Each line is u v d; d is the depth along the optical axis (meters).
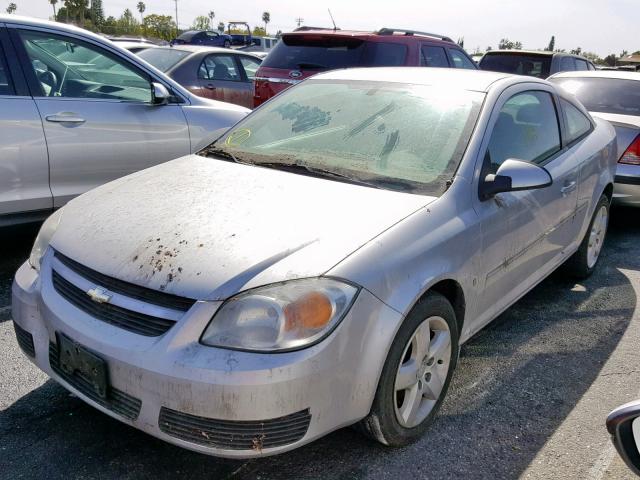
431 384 2.77
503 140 3.36
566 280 4.89
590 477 2.59
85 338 2.31
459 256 2.76
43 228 2.92
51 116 4.40
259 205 2.64
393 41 7.76
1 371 3.18
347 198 2.74
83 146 4.59
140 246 2.41
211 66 9.48
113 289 2.35
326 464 2.58
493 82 3.56
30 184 4.36
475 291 2.98
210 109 5.45
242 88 9.89
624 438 1.56
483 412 3.03
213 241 2.37
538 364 3.55
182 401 2.13
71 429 2.74
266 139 3.50
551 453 2.74
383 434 2.54
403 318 2.40
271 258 2.28
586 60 12.41
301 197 2.73
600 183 4.58
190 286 2.21
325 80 3.90
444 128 3.19
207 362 2.11
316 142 3.33
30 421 2.79
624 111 6.42
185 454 2.61
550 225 3.75
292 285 2.21
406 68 4.00
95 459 2.55
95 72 4.76
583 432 2.90
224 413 2.11
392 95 3.53
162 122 5.04
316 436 2.26
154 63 9.16
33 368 3.23
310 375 2.16
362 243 2.41
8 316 3.79
